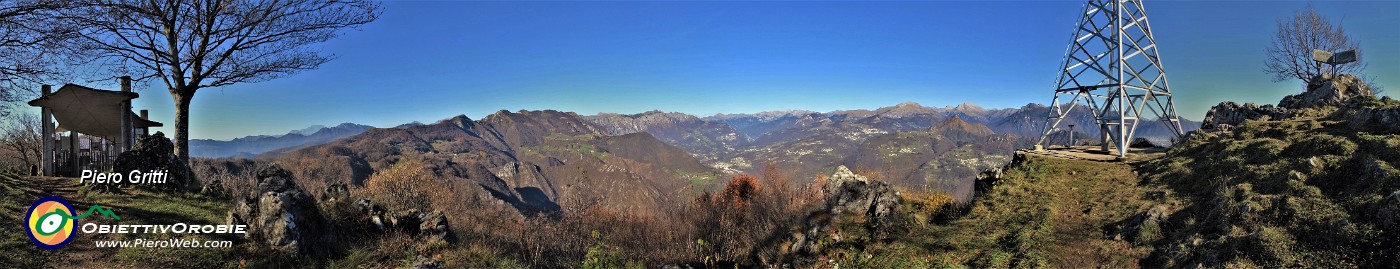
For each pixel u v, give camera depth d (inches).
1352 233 443.2
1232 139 814.5
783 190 1544.0
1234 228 512.7
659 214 1619.1
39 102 780.6
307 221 551.2
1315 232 465.1
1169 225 587.2
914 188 1168.8
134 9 743.7
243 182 911.0
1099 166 885.8
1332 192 536.4
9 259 419.2
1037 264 552.1
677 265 735.7
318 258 538.6
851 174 843.4
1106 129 1144.8
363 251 584.7
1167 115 1217.4
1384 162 527.8
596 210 1355.8
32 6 584.7
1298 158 636.7
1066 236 618.5
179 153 842.2
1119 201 706.2
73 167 821.9
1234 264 458.6
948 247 624.1
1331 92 1083.9
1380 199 457.7
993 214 717.9
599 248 756.6
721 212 1257.4
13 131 1290.6
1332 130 750.5
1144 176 799.7
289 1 857.5
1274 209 519.5
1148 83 1159.6
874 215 741.3
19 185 659.4
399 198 1566.2
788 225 821.2
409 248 618.8
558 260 757.3
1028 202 737.6
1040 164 909.2
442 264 582.9
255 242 523.2
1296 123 821.9
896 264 596.7
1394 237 419.5
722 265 731.4
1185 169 748.6
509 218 1198.9
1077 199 738.8
